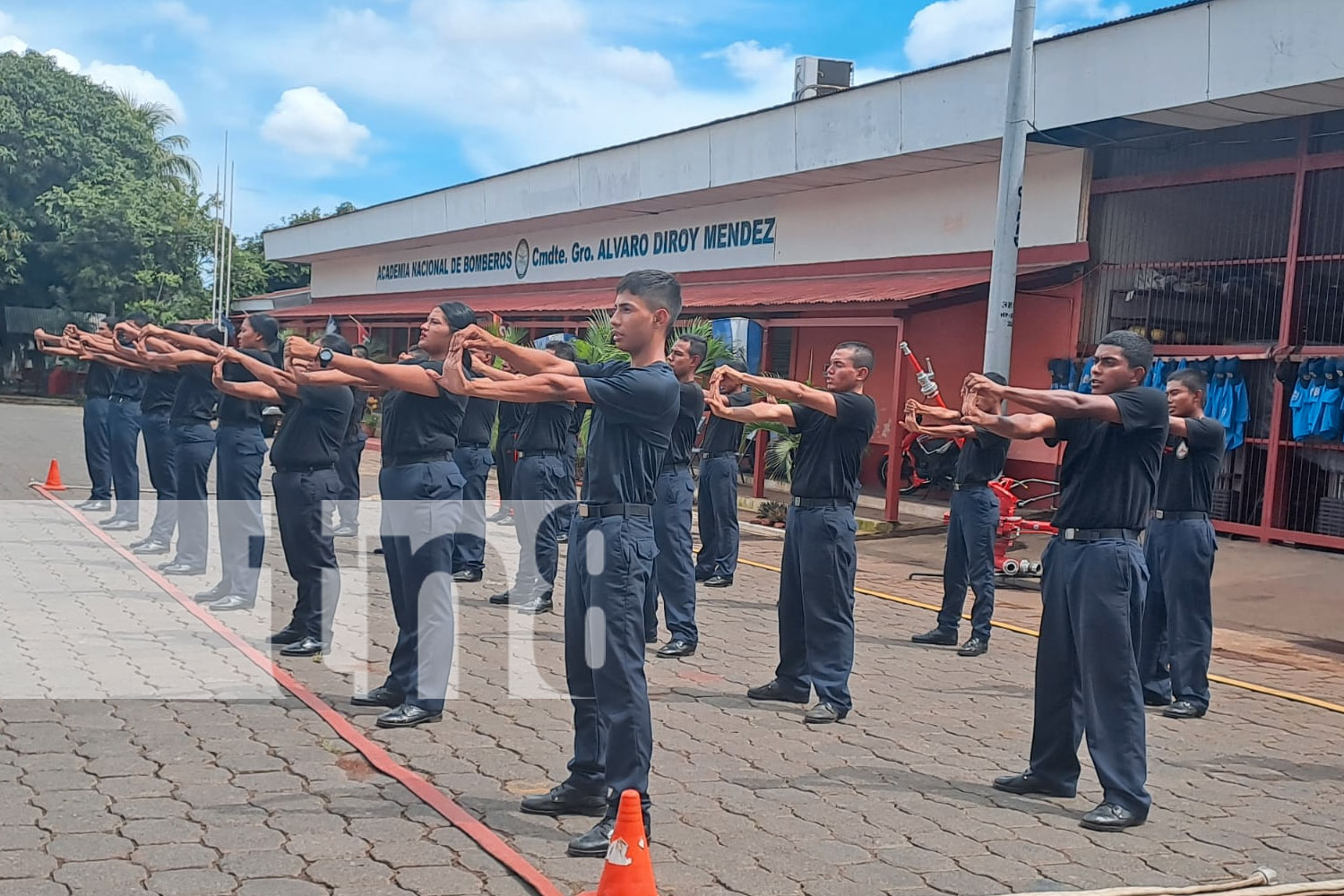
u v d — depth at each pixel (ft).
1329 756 20.27
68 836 14.03
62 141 108.88
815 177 52.03
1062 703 17.29
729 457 33.42
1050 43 41.01
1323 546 38.70
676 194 58.80
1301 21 34.19
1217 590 34.60
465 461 31.63
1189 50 37.01
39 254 109.19
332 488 23.43
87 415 40.78
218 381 23.66
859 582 35.83
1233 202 40.70
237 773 16.43
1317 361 38.01
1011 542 38.14
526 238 77.25
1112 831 16.11
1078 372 44.24
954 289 43.29
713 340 45.14
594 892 12.77
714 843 14.88
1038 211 45.62
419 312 80.59
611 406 14.73
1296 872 14.93
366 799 15.70
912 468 51.57
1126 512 16.83
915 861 14.65
